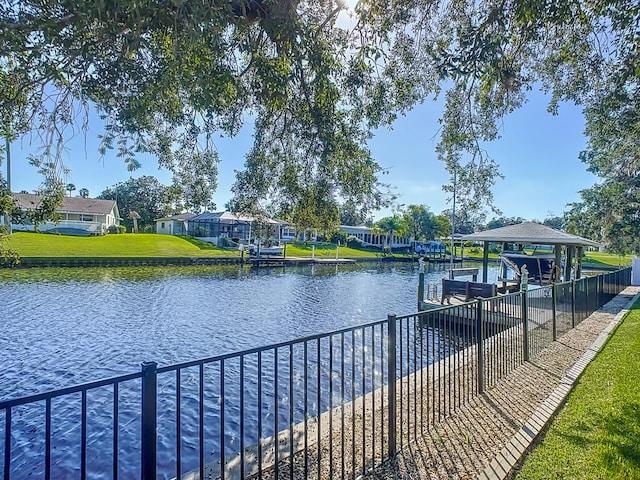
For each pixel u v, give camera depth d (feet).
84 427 5.65
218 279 74.84
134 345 31.35
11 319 38.47
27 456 15.81
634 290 52.42
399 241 184.96
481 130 16.26
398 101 15.42
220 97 13.29
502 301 16.98
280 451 10.67
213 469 9.83
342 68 14.24
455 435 11.23
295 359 28.37
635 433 10.68
